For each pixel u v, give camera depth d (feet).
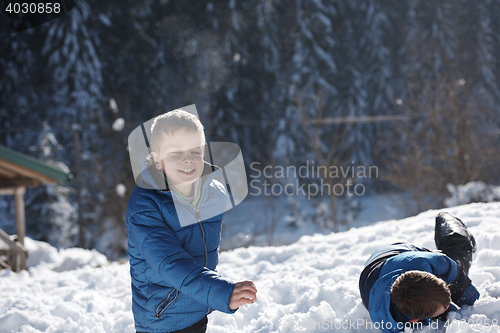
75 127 58.39
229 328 9.55
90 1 70.79
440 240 8.68
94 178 58.75
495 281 8.98
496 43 84.17
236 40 76.38
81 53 64.75
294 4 79.30
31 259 29.73
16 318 11.07
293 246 16.42
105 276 15.49
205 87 75.92
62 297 13.60
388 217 62.80
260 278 13.32
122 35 73.00
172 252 5.82
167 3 80.07
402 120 66.95
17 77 67.31
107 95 68.90
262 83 79.66
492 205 15.78
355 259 12.70
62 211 55.72
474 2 84.28
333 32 83.15
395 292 6.79
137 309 6.37
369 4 85.35
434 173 57.41
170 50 80.23
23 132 67.10
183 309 6.20
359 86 78.18
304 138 66.33
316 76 73.51
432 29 81.82
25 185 30.86
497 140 60.95
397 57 87.61
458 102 58.95
